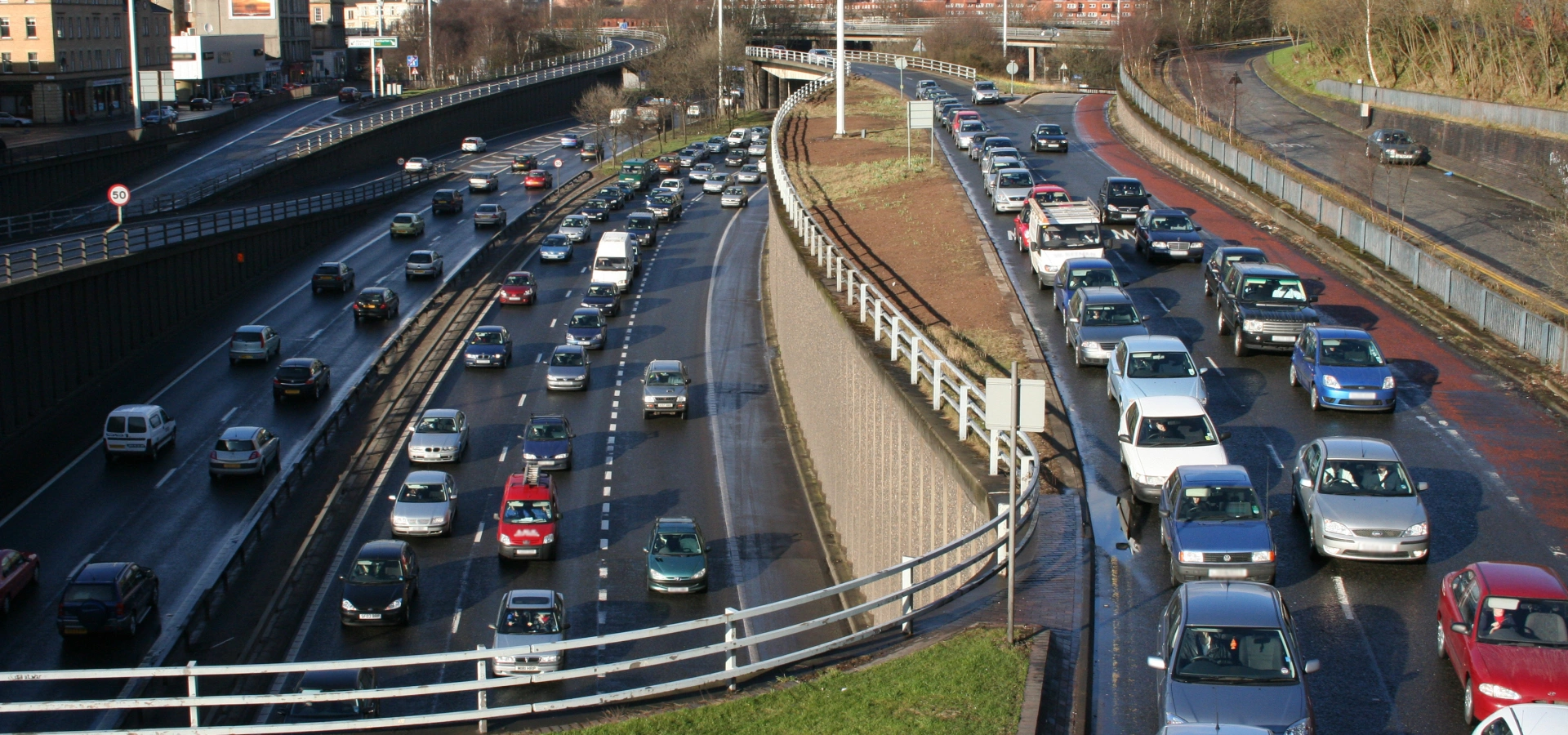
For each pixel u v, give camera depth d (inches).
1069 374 1291.8
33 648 1170.0
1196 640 628.4
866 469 1354.6
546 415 1761.8
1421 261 1547.7
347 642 1205.7
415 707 1069.1
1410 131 2881.4
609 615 1286.9
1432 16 3373.5
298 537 1446.9
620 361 2257.6
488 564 1400.1
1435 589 807.7
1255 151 2576.3
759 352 2321.6
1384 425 1126.4
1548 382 1220.5
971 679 651.5
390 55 7249.0
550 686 1111.0
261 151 4151.1
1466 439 1087.6
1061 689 654.5
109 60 4926.2
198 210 3139.8
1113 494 976.3
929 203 2285.9
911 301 1620.3
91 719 1041.5
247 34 6446.9
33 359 1867.6
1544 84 2967.5
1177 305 1558.8
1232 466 858.1
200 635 1209.4
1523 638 645.9
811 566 1440.7
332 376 2089.1
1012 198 2156.7
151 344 2249.0
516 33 7559.1
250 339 2138.3
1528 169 2315.5
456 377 2121.1
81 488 1585.9
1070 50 5708.7
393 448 1758.1
